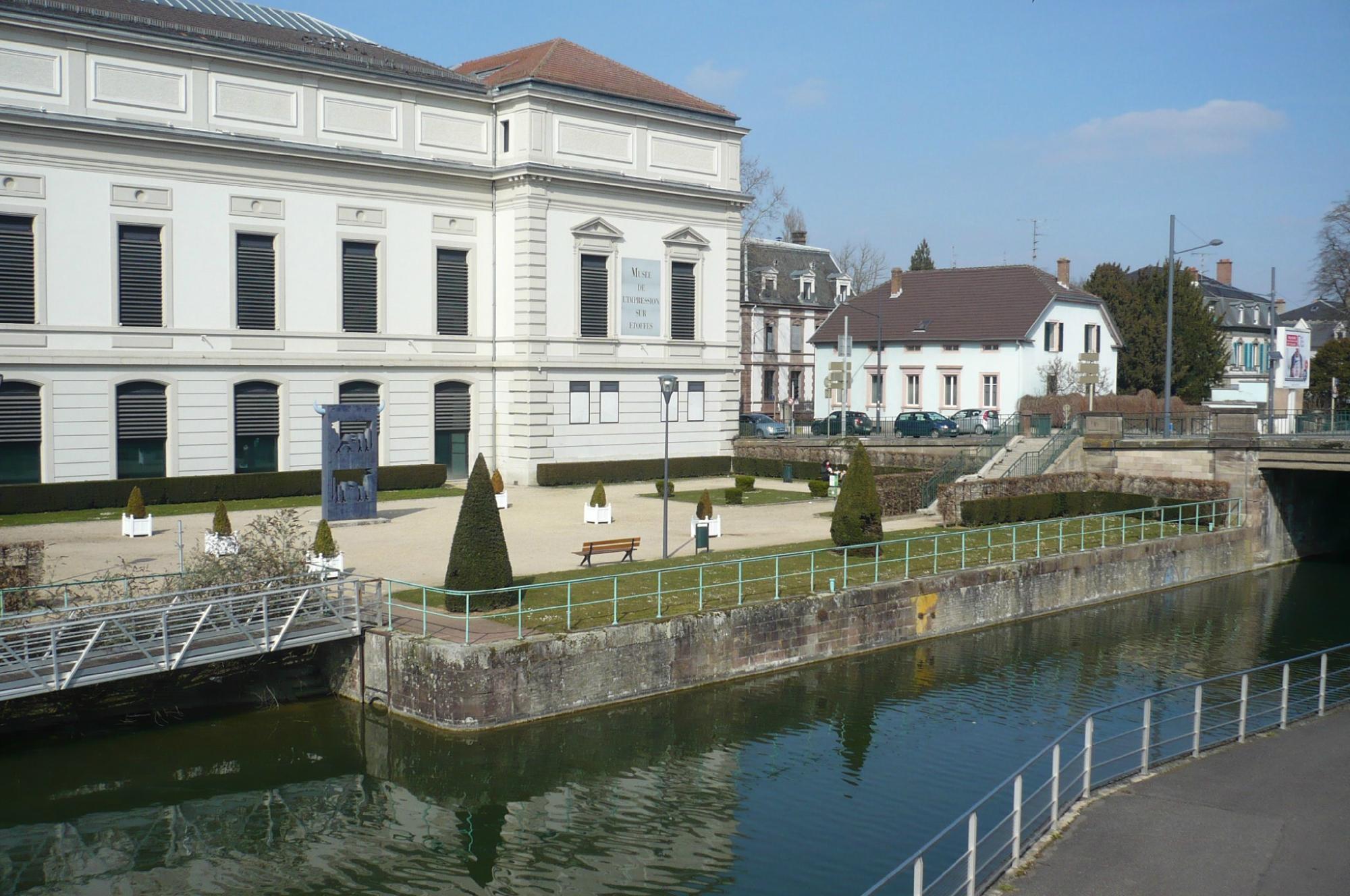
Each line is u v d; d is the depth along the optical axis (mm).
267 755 20312
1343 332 89375
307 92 40812
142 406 38125
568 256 45719
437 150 44062
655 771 20297
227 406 39719
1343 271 73750
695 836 17781
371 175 42438
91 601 22047
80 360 36531
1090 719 14477
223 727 21328
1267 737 17156
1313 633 30781
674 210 49094
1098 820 13625
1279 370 60281
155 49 37344
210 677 22062
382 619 22859
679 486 46469
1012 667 26828
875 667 26281
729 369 51812
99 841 17312
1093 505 41062
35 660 19312
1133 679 26062
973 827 11664
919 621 28406
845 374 52531
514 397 45594
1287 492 42219
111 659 19484
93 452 37094
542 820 18375
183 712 21797
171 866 16656
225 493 38875
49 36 35406
